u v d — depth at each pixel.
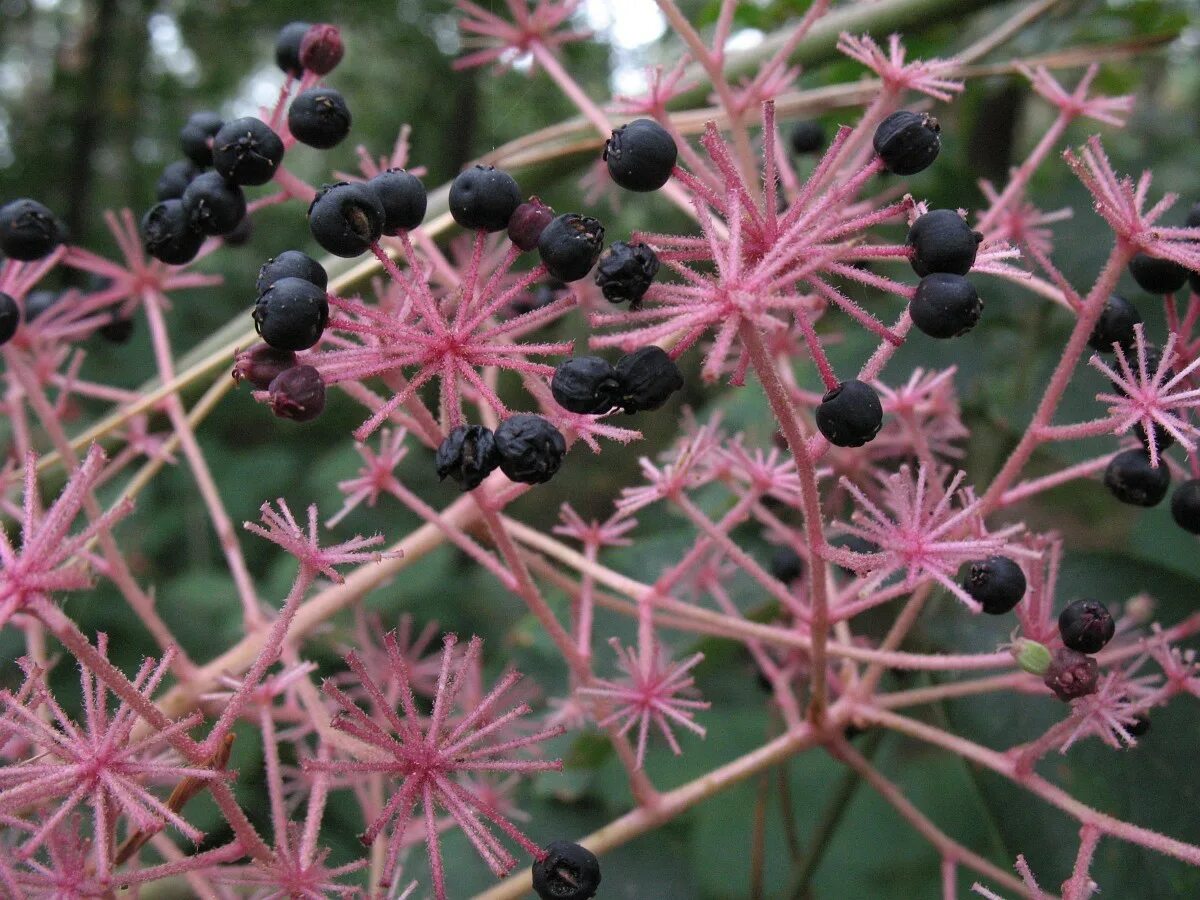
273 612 0.21
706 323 0.11
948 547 0.12
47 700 0.12
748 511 0.17
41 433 0.32
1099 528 0.21
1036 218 0.18
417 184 0.12
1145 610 0.16
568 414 0.12
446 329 0.12
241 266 0.53
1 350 0.16
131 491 0.17
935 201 0.24
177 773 0.12
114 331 0.20
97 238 0.51
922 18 0.21
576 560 0.17
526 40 0.20
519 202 0.12
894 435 0.19
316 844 0.14
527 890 0.15
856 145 0.15
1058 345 0.20
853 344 0.22
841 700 0.16
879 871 0.23
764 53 0.21
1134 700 0.15
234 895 0.14
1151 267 0.14
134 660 0.32
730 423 0.23
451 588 0.36
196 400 0.20
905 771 0.25
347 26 0.52
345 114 0.15
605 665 0.21
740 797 0.25
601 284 0.11
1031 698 0.17
